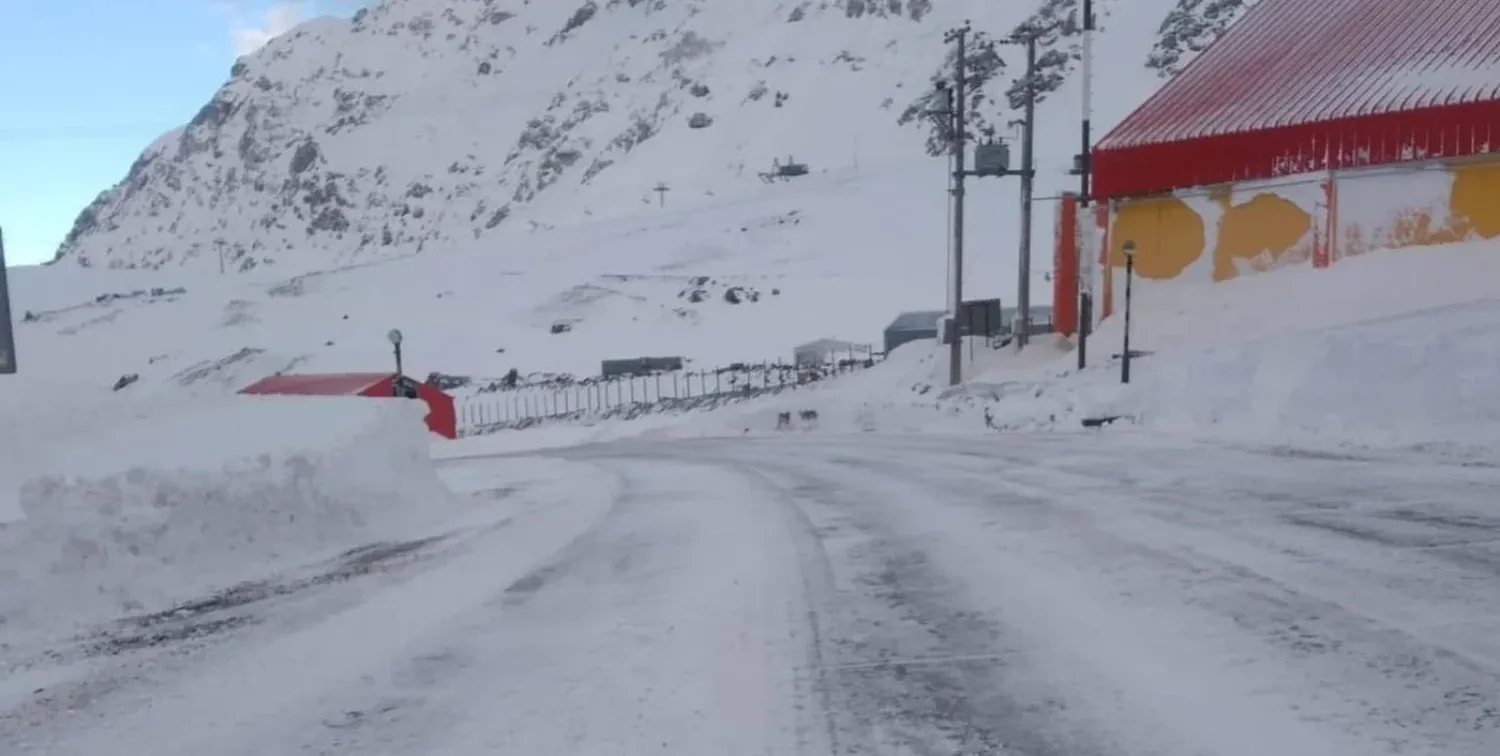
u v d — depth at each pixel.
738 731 4.31
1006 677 4.85
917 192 125.56
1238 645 5.12
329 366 78.81
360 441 11.02
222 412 11.88
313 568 8.35
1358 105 23.52
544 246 129.75
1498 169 21.28
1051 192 117.25
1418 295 20.14
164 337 101.00
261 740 4.39
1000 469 13.61
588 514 11.24
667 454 21.92
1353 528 7.91
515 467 21.03
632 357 72.25
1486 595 5.86
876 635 5.63
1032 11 198.50
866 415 27.44
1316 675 4.66
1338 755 3.84
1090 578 6.66
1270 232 24.78
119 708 4.85
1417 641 5.07
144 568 7.29
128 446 9.70
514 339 83.31
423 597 7.00
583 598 6.79
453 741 4.31
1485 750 3.84
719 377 54.50
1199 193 26.03
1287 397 16.17
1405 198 22.52
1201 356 19.67
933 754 4.02
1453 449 12.40
